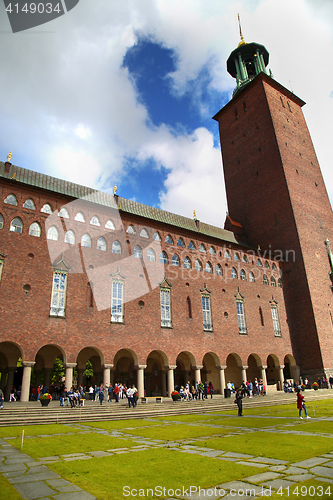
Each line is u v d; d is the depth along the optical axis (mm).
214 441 13289
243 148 63781
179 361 43781
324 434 14273
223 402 31297
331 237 57750
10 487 7676
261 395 38281
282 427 16844
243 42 70875
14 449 12078
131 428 17969
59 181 34812
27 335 27219
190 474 8641
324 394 39250
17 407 22922
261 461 9836
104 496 7121
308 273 50344
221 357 40312
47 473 8852
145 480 8188
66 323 29453
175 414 25719
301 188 56812
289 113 63844
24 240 29344
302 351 48719
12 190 30172
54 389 32125
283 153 57250
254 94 63344
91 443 13234
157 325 35875
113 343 31859
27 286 28438
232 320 43281
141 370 33312
